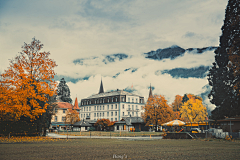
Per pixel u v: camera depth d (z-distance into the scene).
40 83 36.03
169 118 72.62
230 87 40.09
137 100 123.75
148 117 78.12
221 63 43.59
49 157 13.08
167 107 74.00
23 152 15.59
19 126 36.59
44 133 42.84
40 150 16.92
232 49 38.69
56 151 16.25
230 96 39.41
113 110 119.69
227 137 31.73
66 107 100.62
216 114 41.97
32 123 37.69
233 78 39.84
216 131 40.25
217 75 42.50
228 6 42.38
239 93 37.28
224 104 39.88
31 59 37.00
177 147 19.98
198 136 37.06
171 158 12.80
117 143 25.03
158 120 73.00
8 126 35.81
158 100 74.31
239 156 13.76
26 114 34.59
